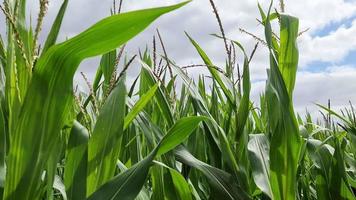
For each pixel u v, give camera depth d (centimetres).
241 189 138
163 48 160
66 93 81
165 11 69
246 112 160
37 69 78
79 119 140
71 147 104
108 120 109
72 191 99
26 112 79
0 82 111
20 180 81
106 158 107
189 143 169
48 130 81
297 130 136
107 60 189
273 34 167
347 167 262
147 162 100
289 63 143
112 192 95
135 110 117
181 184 139
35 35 89
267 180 146
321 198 177
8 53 100
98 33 72
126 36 73
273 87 137
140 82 203
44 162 83
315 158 178
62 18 89
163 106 150
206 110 162
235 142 161
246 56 162
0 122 93
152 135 142
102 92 192
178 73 168
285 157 138
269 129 172
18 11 98
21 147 80
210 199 143
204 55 172
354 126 212
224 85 170
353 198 172
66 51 76
